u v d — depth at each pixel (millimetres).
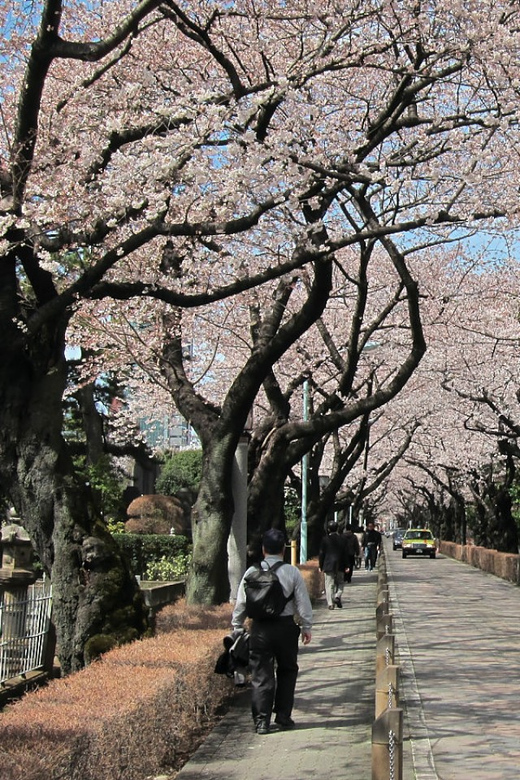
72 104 11250
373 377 25797
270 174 10578
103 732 5297
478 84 12625
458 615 19547
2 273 9312
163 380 16000
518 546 39969
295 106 11344
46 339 9391
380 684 6539
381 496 69125
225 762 7160
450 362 26031
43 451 9203
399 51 12328
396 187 12664
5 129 10234
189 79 12922
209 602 12406
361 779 6621
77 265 12672
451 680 11242
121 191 10094
